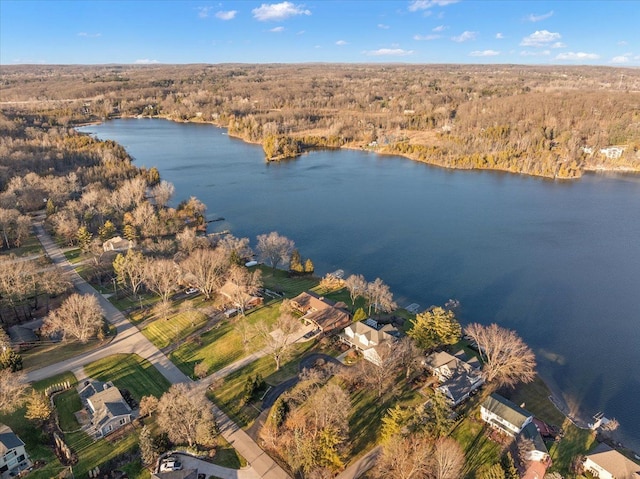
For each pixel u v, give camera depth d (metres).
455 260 135.38
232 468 59.75
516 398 77.00
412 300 112.38
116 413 66.19
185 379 78.00
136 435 64.81
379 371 75.12
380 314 100.81
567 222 168.25
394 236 154.50
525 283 121.12
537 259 136.00
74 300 90.12
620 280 122.75
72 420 67.50
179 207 166.88
